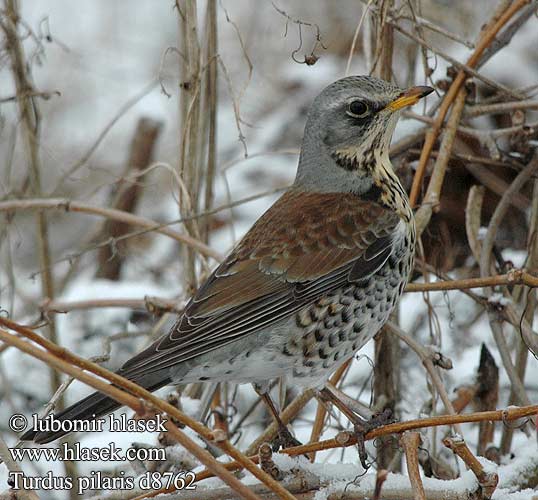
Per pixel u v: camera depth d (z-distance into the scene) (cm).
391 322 1035
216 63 1145
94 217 1606
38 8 1756
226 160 1584
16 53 1224
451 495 803
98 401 834
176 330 891
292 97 1623
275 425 1000
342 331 940
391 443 1066
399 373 1112
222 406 1108
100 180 1619
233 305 920
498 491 816
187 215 1128
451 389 1134
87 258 1523
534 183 1144
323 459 1079
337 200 973
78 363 700
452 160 1172
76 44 1731
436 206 1055
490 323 1034
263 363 925
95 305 1141
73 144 1645
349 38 1642
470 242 1102
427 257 1202
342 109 975
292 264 934
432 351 996
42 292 1264
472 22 1436
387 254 948
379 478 703
